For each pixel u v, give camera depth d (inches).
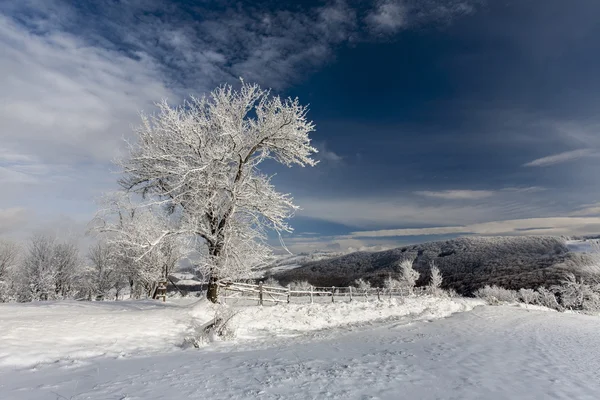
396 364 278.4
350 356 314.7
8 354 281.6
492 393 204.1
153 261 920.3
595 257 1296.8
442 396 196.5
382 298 1019.3
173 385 212.5
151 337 401.7
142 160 625.0
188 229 576.4
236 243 626.5
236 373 244.2
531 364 289.4
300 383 217.5
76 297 1432.1
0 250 1387.8
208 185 593.9
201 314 516.4
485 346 381.4
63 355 302.5
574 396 201.3
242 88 659.4
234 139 610.5
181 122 610.9
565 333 521.3
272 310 609.0
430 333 496.1
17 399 187.5
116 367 267.6
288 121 629.6
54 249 1282.0
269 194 637.9
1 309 492.7
